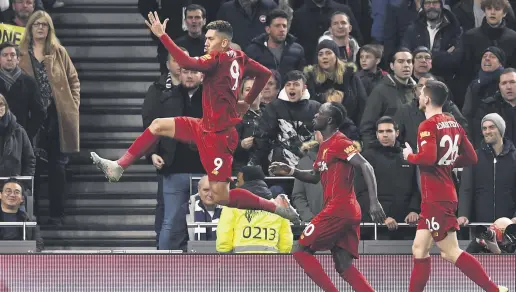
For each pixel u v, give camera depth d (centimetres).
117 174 2617
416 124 3328
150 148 2644
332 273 2867
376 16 3909
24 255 2778
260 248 2916
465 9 3966
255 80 2686
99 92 4200
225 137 2611
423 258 2770
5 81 3494
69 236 3791
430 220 2747
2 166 3366
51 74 3628
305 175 2855
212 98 2595
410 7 3881
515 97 3391
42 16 3619
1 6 3875
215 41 2580
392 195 3200
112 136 4109
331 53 3444
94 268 2789
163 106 3406
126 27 4369
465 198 3241
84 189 3956
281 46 3638
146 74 4250
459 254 2755
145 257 2792
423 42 3728
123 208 3909
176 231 3341
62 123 3669
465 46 3659
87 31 4359
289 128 3278
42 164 3897
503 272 2845
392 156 3212
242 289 2802
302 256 2759
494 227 3022
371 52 3538
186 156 3341
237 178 3033
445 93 2772
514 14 3988
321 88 3459
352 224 2736
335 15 3675
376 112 3341
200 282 2792
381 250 3128
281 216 2739
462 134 2797
